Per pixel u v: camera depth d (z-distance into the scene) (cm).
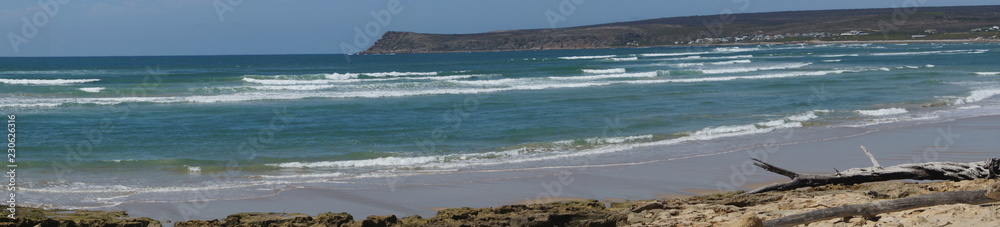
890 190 824
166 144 1514
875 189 841
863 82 3303
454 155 1347
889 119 1883
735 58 7000
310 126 1808
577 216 753
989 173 875
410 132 1680
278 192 1025
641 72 4478
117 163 1267
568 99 2511
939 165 914
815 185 925
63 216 834
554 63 6819
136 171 1199
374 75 4388
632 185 1052
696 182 1070
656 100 2458
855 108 2158
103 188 1052
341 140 1563
